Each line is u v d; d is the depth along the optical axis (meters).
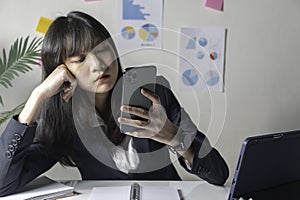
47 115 1.65
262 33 2.20
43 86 1.51
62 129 1.66
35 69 2.14
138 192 1.47
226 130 2.24
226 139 2.25
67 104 1.63
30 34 2.14
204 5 2.16
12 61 1.89
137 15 2.14
